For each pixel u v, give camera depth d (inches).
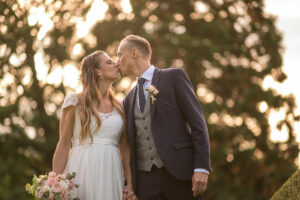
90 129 181.8
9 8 542.0
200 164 165.2
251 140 608.1
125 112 190.1
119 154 187.0
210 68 576.7
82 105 183.6
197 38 564.1
